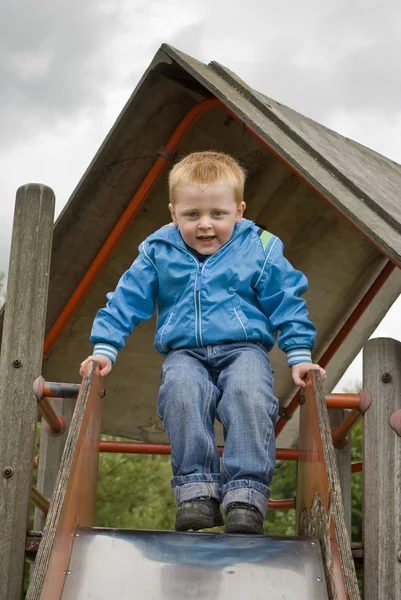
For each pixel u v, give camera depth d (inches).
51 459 198.2
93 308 204.5
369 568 134.0
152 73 168.7
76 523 97.7
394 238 131.3
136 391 218.1
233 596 86.4
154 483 556.1
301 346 121.4
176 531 103.9
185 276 123.4
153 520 542.6
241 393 112.6
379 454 136.5
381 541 134.0
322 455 96.3
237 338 120.6
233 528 104.1
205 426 114.0
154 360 213.5
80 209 185.2
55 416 168.2
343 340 218.1
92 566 90.4
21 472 137.9
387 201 152.9
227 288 122.6
